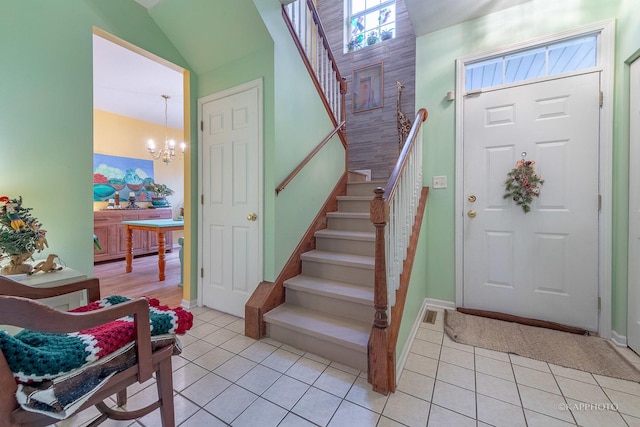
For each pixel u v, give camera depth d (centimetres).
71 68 188
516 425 128
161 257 369
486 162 241
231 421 132
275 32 227
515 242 231
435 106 261
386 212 149
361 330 186
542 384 155
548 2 218
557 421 130
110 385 94
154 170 588
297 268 248
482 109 242
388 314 157
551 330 213
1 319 69
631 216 185
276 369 172
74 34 190
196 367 174
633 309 184
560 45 218
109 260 475
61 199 185
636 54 179
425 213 257
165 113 527
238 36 230
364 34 433
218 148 261
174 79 382
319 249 271
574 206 211
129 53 316
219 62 255
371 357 153
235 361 180
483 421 130
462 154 250
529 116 224
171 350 114
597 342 195
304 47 269
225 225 257
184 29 240
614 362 172
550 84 218
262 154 233
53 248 182
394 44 404
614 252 199
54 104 181
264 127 232
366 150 420
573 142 211
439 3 225
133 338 102
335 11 449
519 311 231
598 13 203
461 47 249
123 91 421
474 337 205
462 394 148
